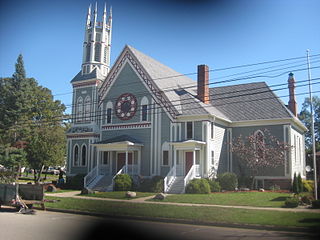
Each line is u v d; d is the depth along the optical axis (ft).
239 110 124.88
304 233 45.06
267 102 122.21
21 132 227.61
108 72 131.13
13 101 235.61
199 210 61.36
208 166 106.32
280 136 113.29
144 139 115.96
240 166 115.65
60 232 43.19
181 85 130.93
